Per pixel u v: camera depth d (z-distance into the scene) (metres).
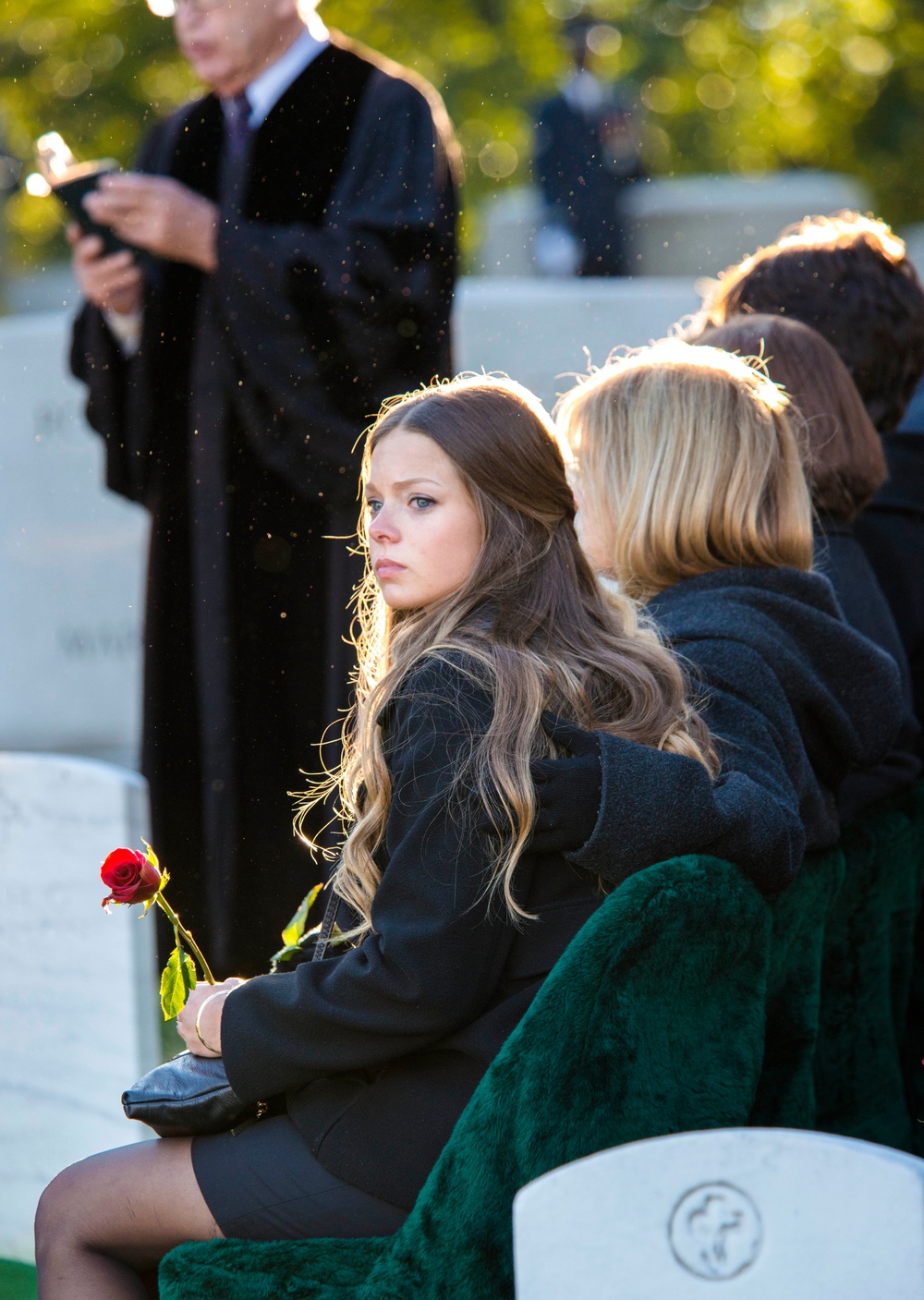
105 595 16.59
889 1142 7.78
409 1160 5.29
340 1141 5.39
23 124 26.47
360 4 32.66
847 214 9.48
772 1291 3.96
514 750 5.16
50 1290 5.66
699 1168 4.02
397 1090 5.37
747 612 6.50
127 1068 9.15
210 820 9.12
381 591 5.83
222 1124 5.66
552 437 5.89
